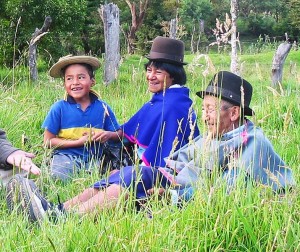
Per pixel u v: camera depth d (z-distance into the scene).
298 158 5.78
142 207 4.42
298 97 7.91
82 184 5.27
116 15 15.54
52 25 20.56
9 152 5.28
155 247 3.79
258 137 4.69
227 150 4.57
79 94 6.66
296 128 7.15
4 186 5.11
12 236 4.02
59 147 6.46
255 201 4.23
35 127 7.81
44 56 20.91
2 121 7.37
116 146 6.50
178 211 4.21
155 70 6.18
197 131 5.98
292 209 4.21
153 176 4.62
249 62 25.36
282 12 66.38
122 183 4.51
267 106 8.05
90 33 30.73
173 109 5.91
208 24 54.97
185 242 3.95
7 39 19.64
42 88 10.59
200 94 4.96
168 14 50.00
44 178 5.52
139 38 40.44
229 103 4.76
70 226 3.98
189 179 4.60
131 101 9.16
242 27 64.94
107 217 4.17
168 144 5.79
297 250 3.80
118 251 3.80
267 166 4.66
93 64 6.77
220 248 3.85
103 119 6.46
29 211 4.40
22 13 19.64
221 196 4.18
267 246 3.83
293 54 27.30
